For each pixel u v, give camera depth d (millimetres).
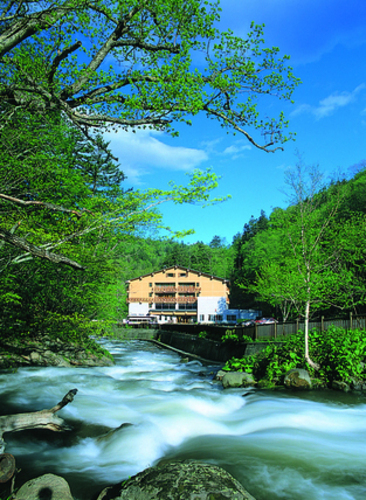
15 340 16609
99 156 24547
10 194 11141
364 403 10523
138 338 45375
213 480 4348
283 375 13250
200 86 6348
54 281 16375
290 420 8914
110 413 9320
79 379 13906
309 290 14070
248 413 9758
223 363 21031
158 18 6418
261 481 5406
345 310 24656
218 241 141250
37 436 7344
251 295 79375
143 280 77688
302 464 6051
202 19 6359
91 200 12742
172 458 6441
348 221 17359
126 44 6617
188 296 75188
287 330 18797
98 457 6535
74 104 6633
